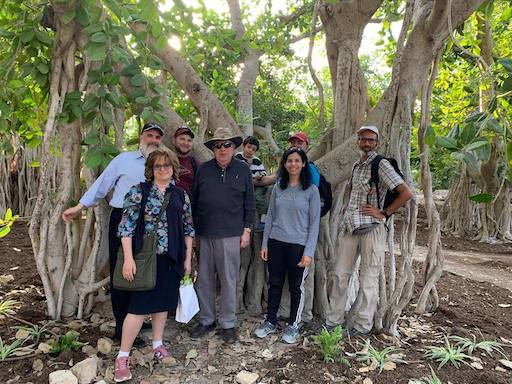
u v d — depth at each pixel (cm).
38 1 382
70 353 319
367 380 298
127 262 288
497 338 391
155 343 322
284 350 349
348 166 407
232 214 355
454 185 1134
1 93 371
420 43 375
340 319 385
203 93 451
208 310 373
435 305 457
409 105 384
